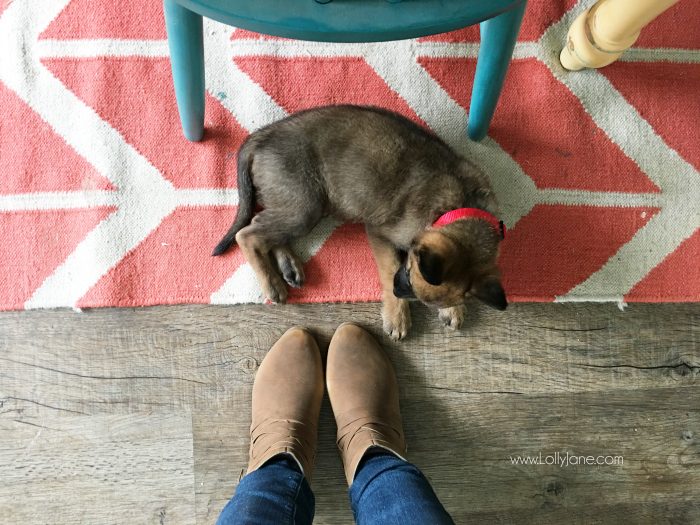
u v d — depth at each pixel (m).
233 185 1.70
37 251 1.66
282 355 1.66
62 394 1.66
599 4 1.59
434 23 1.09
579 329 1.75
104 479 1.66
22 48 1.68
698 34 1.77
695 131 1.77
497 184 1.75
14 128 1.68
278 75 1.73
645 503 1.76
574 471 1.74
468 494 1.72
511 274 1.74
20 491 1.65
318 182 1.52
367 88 1.75
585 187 1.77
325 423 1.72
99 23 1.70
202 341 1.69
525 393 1.74
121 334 1.67
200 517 1.68
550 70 1.78
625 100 1.79
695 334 1.77
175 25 1.26
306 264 1.70
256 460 1.53
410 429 1.72
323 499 1.69
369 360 1.67
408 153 1.49
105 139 1.69
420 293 1.38
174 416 1.68
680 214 1.78
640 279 1.75
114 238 1.67
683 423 1.77
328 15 1.07
